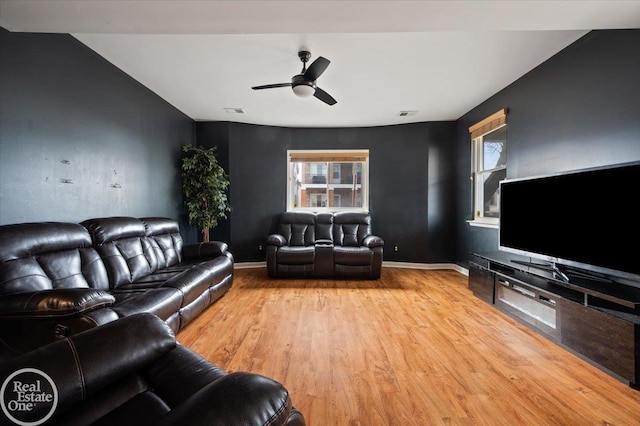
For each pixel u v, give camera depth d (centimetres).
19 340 159
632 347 176
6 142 207
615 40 229
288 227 511
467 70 320
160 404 95
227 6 181
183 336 249
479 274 346
